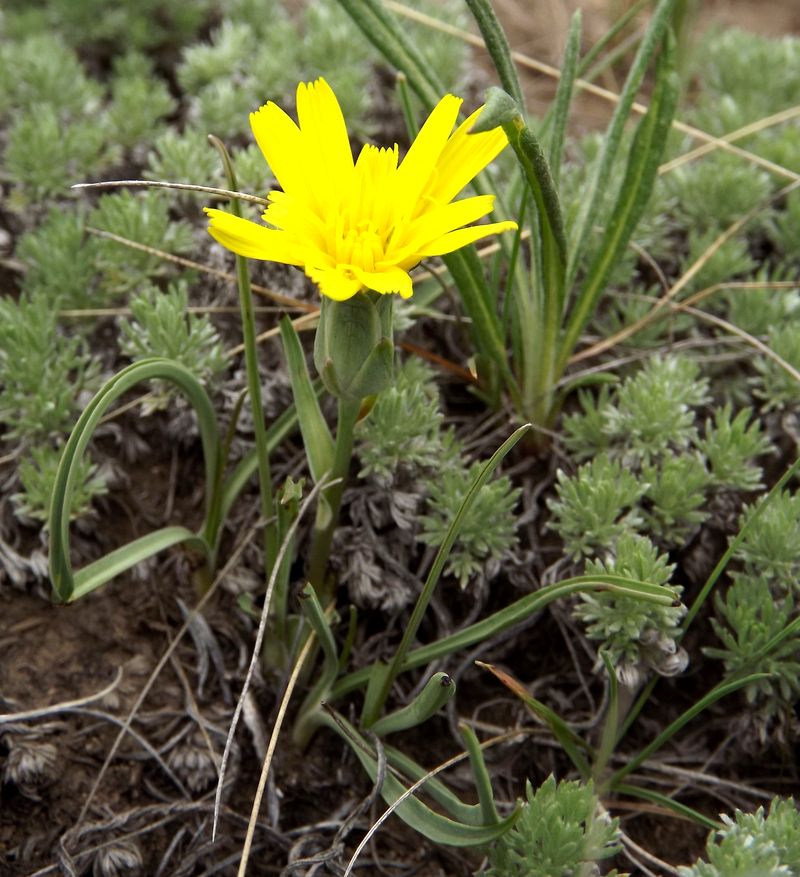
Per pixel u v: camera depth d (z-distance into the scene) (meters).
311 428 0.16
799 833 0.15
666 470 0.17
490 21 0.16
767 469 0.19
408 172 0.13
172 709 0.17
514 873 0.15
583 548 0.17
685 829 0.17
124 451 0.19
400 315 0.18
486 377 0.19
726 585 0.18
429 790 0.15
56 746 0.16
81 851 0.16
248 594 0.17
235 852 0.16
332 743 0.17
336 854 0.15
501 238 0.18
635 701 0.18
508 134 0.14
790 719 0.17
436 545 0.17
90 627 0.18
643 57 0.17
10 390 0.18
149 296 0.19
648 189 0.17
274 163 0.13
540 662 0.18
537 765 0.17
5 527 0.18
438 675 0.14
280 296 0.19
